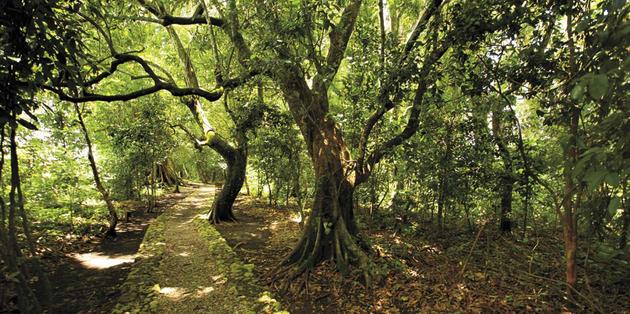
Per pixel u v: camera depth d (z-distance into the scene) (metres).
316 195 6.24
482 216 8.91
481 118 6.07
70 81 3.17
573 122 3.35
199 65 12.46
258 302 4.76
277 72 5.20
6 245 3.15
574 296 4.26
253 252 7.27
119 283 5.59
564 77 3.96
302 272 5.56
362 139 6.20
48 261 6.47
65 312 4.53
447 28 4.89
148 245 7.80
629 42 1.64
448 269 5.66
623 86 1.78
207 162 28.94
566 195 3.93
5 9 2.50
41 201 9.10
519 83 4.52
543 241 7.21
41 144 9.07
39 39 2.74
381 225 8.82
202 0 7.21
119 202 13.35
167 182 23.00
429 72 4.89
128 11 7.58
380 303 4.62
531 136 6.76
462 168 6.93
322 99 6.39
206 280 5.59
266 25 5.18
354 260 5.62
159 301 4.79
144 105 11.23
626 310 4.00
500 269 5.53
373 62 5.41
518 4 4.06
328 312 4.49
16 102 2.76
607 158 1.55
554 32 4.66
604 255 4.01
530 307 4.21
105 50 8.95
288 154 9.65
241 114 8.59
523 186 6.34
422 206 8.77
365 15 7.26
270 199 13.56
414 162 7.59
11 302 4.33
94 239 8.44
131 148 12.04
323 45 7.57
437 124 6.80
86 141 8.75
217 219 10.59
